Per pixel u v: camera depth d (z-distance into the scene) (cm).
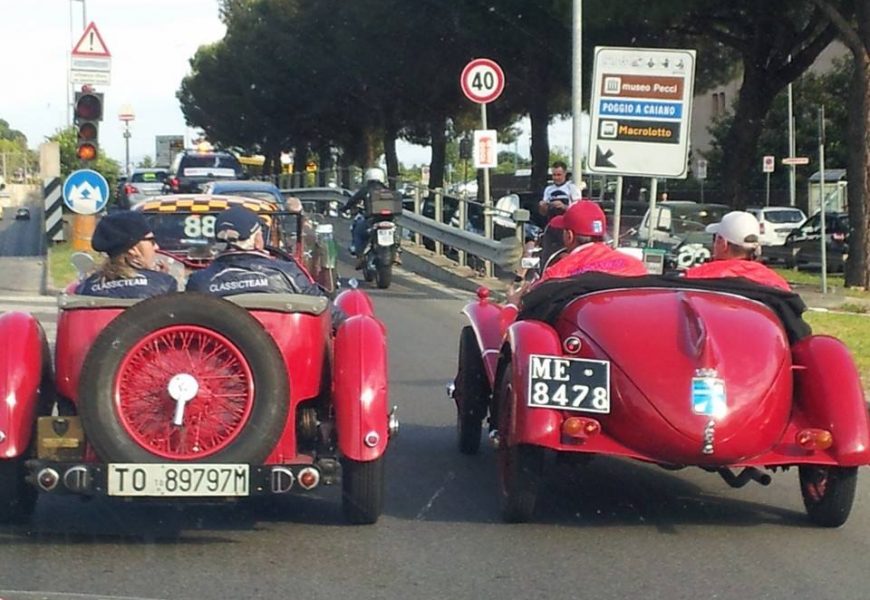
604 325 685
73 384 644
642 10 2677
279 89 5912
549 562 644
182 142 7144
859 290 2286
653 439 657
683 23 2970
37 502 743
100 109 2094
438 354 1385
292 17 5338
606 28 2925
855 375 683
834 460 668
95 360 604
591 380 669
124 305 645
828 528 718
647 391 657
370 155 6062
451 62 4256
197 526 703
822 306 1952
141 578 605
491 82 2073
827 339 697
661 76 1302
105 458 604
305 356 655
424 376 1240
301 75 5534
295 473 620
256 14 6031
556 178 1967
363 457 664
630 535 700
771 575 627
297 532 693
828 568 639
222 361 617
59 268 2267
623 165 1312
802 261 3266
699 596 592
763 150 5397
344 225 3148
